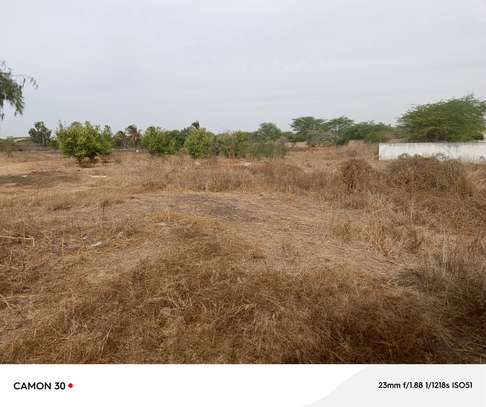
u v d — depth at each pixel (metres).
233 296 2.58
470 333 2.43
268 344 2.19
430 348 2.20
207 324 2.34
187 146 17.94
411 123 20.25
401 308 2.49
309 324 2.34
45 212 5.38
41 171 13.40
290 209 5.97
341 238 4.30
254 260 3.41
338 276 3.04
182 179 8.20
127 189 7.57
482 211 5.70
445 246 3.67
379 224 4.59
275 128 44.75
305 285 2.81
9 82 10.73
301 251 3.77
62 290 2.89
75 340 2.22
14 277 3.07
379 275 3.26
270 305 2.51
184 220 4.46
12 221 4.37
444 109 19.27
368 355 2.12
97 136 16.75
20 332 2.33
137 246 3.74
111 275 3.03
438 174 7.19
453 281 2.91
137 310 2.48
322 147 36.50
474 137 19.89
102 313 2.47
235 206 5.87
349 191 7.26
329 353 2.14
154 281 2.81
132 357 2.14
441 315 2.55
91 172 12.66
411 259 3.68
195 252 3.35
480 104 19.56
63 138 16.22
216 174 8.29
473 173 8.85
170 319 2.41
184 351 2.17
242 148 19.12
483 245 3.95
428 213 5.59
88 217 4.91
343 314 2.38
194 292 2.66
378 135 32.03
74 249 3.70
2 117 10.95
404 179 7.37
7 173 13.16
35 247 3.67
